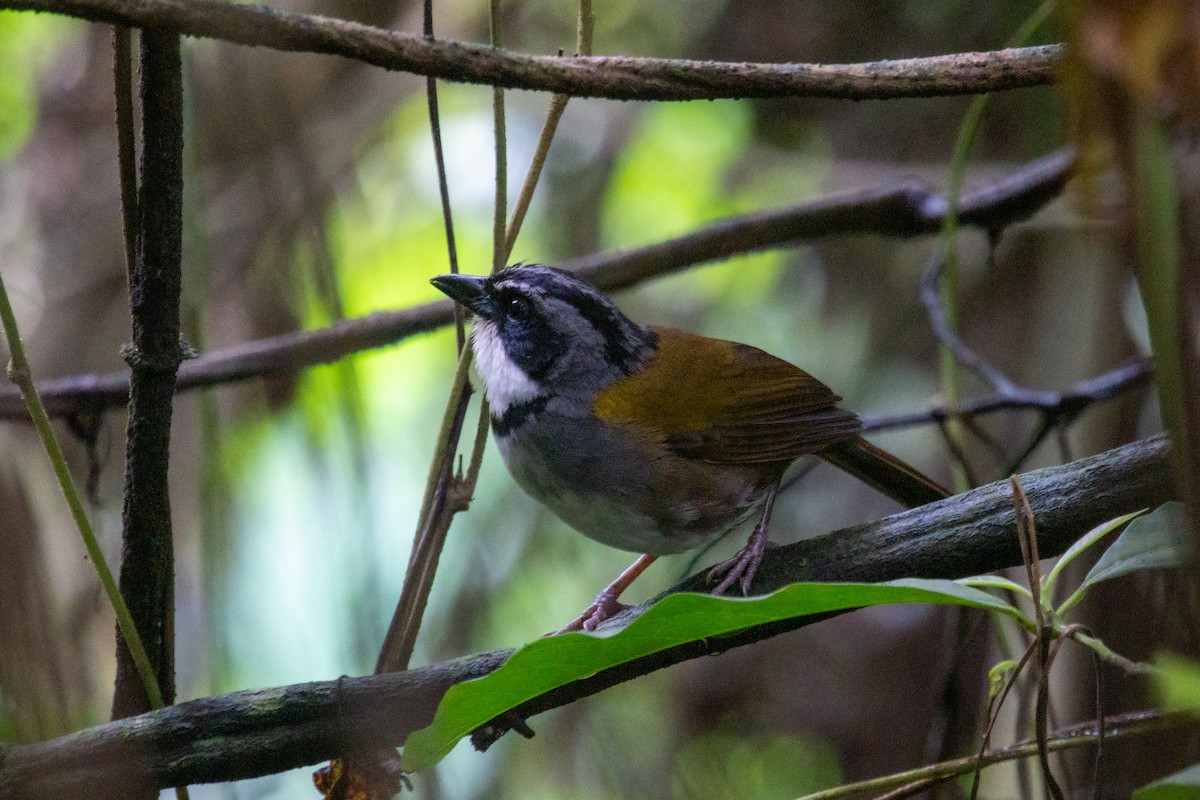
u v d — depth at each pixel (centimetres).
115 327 1462
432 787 989
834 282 1562
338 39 578
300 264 1128
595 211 1575
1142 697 871
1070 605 577
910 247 1520
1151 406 1166
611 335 910
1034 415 1366
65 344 1448
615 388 897
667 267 1115
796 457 912
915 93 623
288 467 1282
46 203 1495
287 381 1316
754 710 1439
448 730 593
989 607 557
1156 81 376
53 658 811
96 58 1520
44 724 796
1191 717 638
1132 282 1097
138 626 668
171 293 621
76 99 1517
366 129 1480
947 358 1008
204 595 926
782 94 620
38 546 829
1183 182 429
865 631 1438
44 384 962
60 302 1460
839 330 1544
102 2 543
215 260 1309
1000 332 1432
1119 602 887
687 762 1396
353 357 968
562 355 902
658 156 1666
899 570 677
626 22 1566
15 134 1520
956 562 669
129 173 620
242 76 1126
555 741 1372
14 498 830
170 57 589
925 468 1438
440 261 1560
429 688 645
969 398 1417
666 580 1432
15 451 1081
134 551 658
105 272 1469
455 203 1573
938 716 933
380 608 832
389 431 1457
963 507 675
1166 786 510
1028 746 663
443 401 1473
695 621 556
